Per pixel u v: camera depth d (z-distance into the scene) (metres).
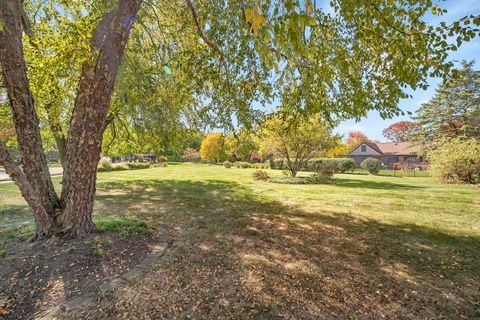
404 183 12.45
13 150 12.82
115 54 3.03
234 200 7.29
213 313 1.98
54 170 18.81
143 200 6.95
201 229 4.27
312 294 2.30
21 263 2.49
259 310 2.04
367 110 4.07
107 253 2.82
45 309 1.93
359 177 16.62
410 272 2.80
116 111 7.14
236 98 4.81
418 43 3.00
